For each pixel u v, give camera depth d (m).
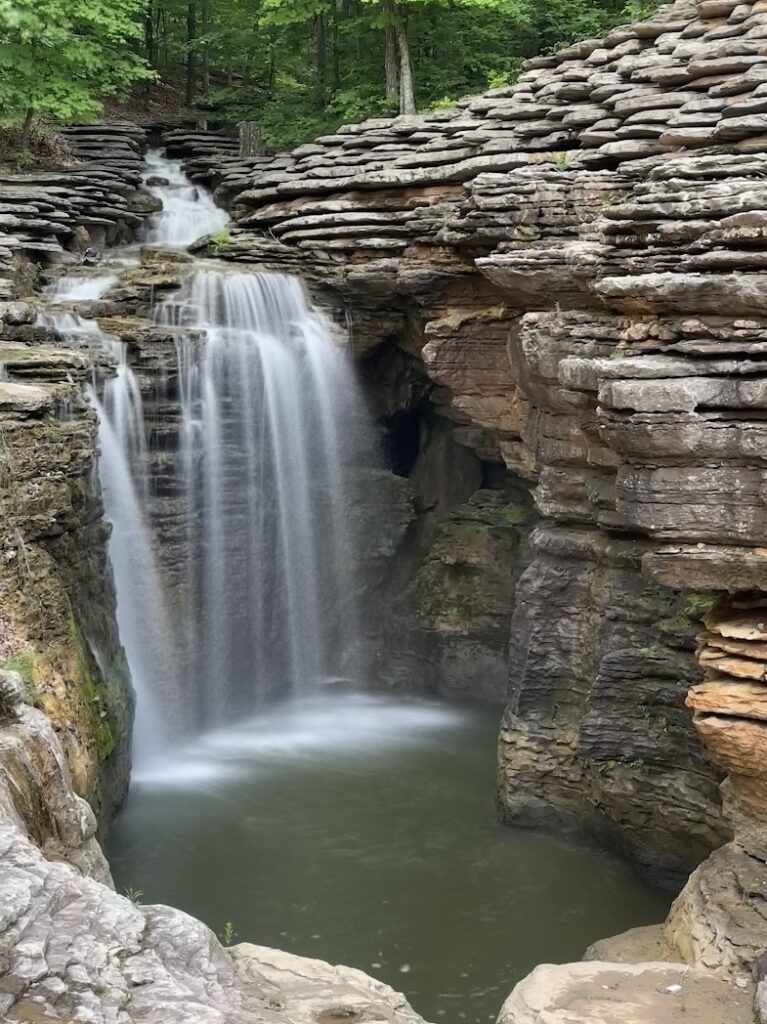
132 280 18.12
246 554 18.16
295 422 18.72
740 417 9.11
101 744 12.33
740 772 9.96
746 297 9.08
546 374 12.81
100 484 14.01
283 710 18.84
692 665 12.17
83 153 23.89
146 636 16.44
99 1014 5.32
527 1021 8.35
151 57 30.97
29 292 18.20
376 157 19.06
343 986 7.27
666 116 15.18
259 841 13.34
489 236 15.58
